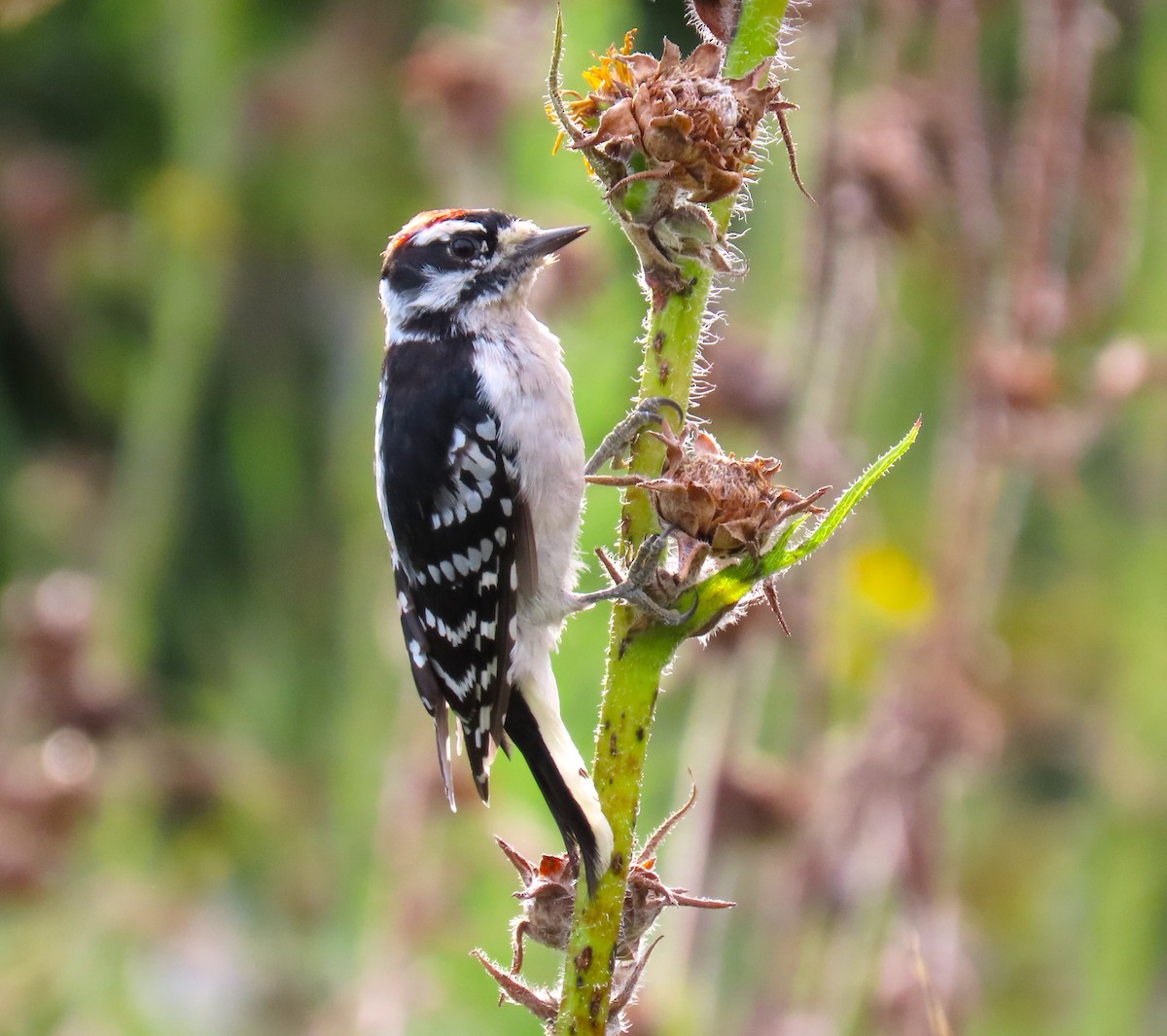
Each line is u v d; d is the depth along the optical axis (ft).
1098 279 30.66
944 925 30.17
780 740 32.60
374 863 38.37
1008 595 47.14
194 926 44.73
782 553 15.58
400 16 56.75
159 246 50.72
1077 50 28.99
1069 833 44.47
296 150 55.98
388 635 39.68
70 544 59.31
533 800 36.11
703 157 15.56
